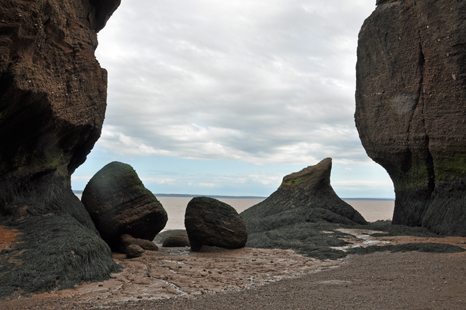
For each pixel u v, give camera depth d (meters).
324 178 29.53
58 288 8.23
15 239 10.45
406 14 20.62
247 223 25.84
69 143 15.65
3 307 6.94
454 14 17.83
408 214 21.47
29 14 10.62
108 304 7.05
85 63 15.34
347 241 16.73
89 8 16.38
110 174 16.25
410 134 20.72
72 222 12.08
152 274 10.09
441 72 18.69
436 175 19.44
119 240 15.91
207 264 11.91
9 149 12.53
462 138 17.67
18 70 10.60
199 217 15.83
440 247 12.36
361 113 24.47
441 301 6.27
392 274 8.80
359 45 24.55
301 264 11.73
